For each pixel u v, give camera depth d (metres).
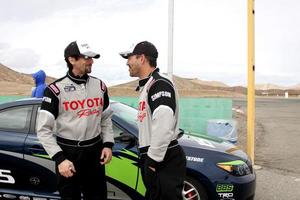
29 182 4.73
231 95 61.22
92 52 3.20
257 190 6.22
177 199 3.10
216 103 12.88
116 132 4.68
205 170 4.53
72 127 3.28
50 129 3.25
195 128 12.67
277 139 12.09
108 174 4.61
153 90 3.01
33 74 8.00
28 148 4.70
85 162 3.35
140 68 3.17
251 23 7.72
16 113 4.94
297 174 7.38
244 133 13.55
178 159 3.14
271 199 5.74
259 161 8.61
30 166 4.70
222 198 4.57
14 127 4.87
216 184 4.53
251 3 7.67
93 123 3.35
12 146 4.74
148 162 2.96
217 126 9.70
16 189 4.79
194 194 4.60
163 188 3.08
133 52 3.16
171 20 9.40
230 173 4.59
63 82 3.27
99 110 3.39
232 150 5.00
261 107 32.53
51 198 4.64
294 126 15.96
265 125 16.34
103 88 3.44
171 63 9.48
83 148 3.32
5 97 14.34
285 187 6.41
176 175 3.11
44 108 3.22
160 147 2.91
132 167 4.55
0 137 4.80
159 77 3.04
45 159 4.64
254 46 7.78
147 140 3.11
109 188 4.62
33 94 8.05
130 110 5.45
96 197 3.48
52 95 3.23
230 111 12.76
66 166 3.15
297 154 9.49
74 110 3.27
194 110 12.85
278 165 8.20
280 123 17.30
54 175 4.64
